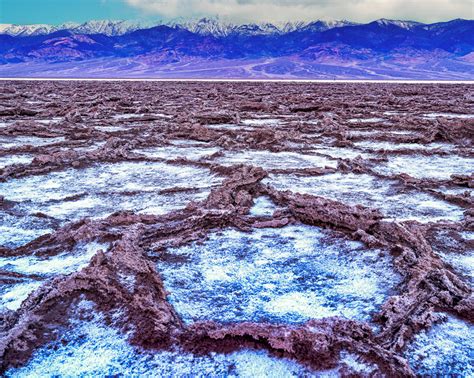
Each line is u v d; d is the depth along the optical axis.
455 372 3.52
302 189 8.98
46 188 9.09
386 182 9.54
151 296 4.38
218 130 16.44
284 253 5.73
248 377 3.50
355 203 7.96
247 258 5.60
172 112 22.19
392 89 39.72
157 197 8.41
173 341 3.85
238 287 4.86
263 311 4.37
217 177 9.73
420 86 47.22
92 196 8.53
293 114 22.14
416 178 9.53
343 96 31.34
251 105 23.36
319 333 3.81
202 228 6.50
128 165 11.29
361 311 4.35
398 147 13.95
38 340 3.88
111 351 3.78
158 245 5.83
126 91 36.91
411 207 7.78
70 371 3.56
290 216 6.95
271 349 3.77
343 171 10.52
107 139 14.71
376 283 4.88
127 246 5.27
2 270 5.16
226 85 47.34
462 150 13.09
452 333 4.02
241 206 7.38
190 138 15.38
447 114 21.53
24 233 6.55
